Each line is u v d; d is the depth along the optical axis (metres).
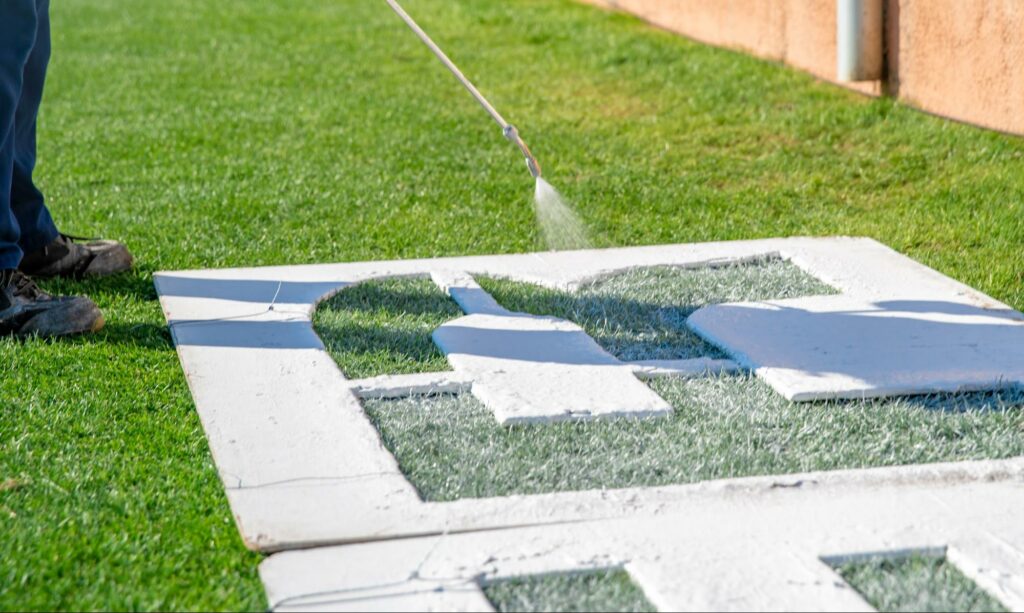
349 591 2.36
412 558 2.47
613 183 5.75
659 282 4.33
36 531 2.58
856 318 3.87
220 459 2.90
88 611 2.32
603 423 3.13
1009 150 5.79
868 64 6.71
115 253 4.49
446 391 3.37
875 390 3.30
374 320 3.93
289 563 2.47
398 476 2.82
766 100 7.00
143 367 3.56
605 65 8.14
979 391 3.34
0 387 3.37
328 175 5.93
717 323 3.85
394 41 9.51
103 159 6.31
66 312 3.80
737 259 4.55
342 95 7.80
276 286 4.21
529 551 2.50
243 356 3.55
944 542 2.53
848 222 5.09
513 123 6.93
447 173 5.94
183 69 8.77
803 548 2.51
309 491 2.75
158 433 3.11
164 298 4.11
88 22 10.93
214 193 5.60
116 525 2.63
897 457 2.95
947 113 6.38
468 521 2.62
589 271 4.39
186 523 2.64
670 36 8.85
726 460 2.92
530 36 9.24
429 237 4.93
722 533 2.57
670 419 3.17
